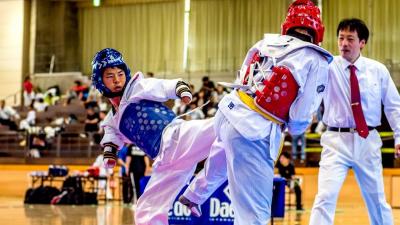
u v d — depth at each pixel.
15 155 22.20
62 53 29.62
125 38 29.45
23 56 29.11
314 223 5.98
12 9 29.33
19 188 21.05
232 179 4.49
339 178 6.03
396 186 16.86
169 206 5.00
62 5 29.81
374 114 6.10
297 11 4.60
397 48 24.73
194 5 28.23
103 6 29.83
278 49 4.47
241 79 4.66
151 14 29.09
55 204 15.90
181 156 4.93
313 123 19.36
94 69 5.11
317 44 4.63
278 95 4.40
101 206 15.22
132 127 5.08
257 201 4.45
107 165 5.23
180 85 4.95
